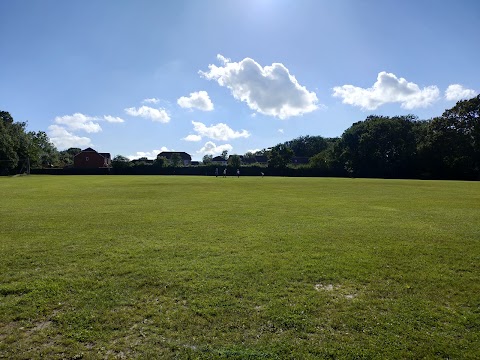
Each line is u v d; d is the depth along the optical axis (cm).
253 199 2008
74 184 3591
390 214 1396
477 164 5978
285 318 460
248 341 406
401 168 6838
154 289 562
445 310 488
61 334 422
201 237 947
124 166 7938
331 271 653
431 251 802
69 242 886
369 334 423
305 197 2148
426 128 6781
